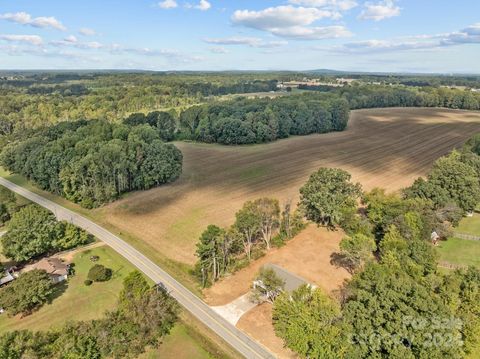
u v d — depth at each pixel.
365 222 60.22
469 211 71.00
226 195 84.38
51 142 95.12
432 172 71.50
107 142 90.19
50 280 48.41
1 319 43.97
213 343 39.75
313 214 69.06
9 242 55.16
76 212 77.94
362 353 33.00
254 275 52.72
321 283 49.69
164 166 89.00
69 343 35.03
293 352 38.03
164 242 63.41
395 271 40.69
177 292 49.22
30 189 94.06
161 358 37.72
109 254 59.59
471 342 33.81
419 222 55.44
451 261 55.34
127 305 40.78
